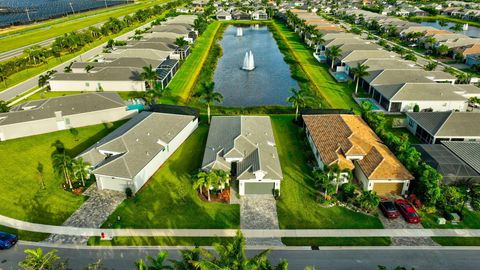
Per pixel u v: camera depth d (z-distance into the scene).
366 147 53.94
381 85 83.69
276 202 47.09
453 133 59.84
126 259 37.34
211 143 57.06
